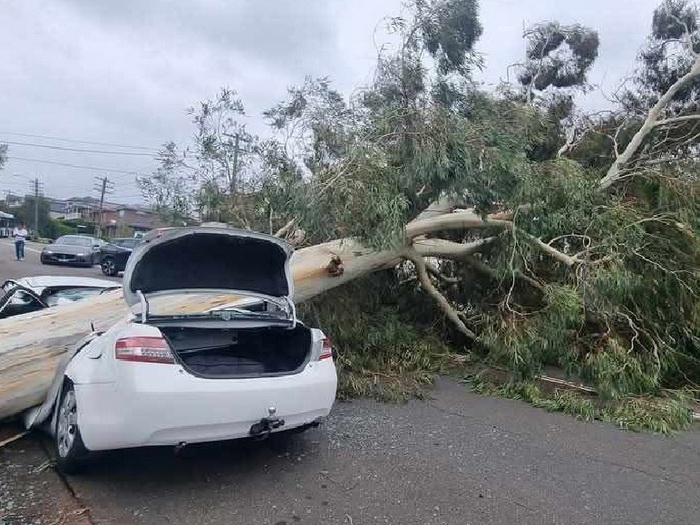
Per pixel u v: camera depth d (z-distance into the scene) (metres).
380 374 7.00
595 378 6.44
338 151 7.29
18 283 7.18
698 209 7.89
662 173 8.39
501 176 6.93
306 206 6.68
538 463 4.64
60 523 3.31
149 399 3.44
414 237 7.57
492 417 5.91
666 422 5.80
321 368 4.26
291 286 5.02
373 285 8.47
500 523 3.57
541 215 7.37
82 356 4.03
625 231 7.23
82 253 22.95
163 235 4.33
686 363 7.48
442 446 4.92
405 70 7.51
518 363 6.73
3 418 4.65
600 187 8.14
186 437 3.57
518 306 7.58
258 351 4.97
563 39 12.74
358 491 3.92
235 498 3.72
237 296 4.98
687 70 10.80
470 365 7.96
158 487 3.83
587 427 5.75
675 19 10.94
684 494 4.16
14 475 3.92
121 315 5.43
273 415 3.82
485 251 8.20
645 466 4.71
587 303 6.91
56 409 4.18
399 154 6.84
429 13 7.70
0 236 49.84
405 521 3.53
